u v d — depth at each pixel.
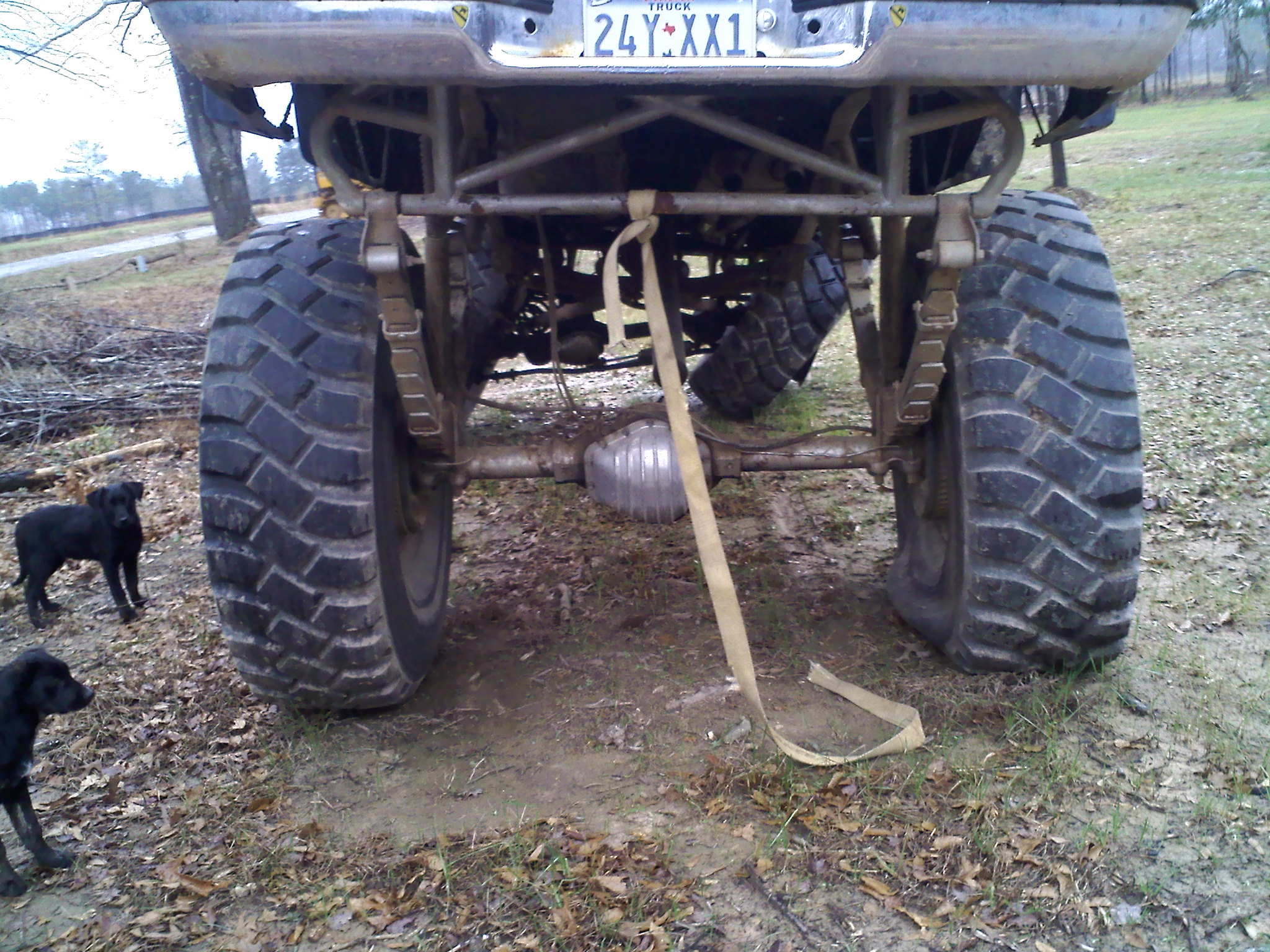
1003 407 2.84
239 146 26.25
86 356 10.38
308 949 2.32
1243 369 6.84
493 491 5.71
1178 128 28.22
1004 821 2.58
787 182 3.58
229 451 2.75
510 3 2.12
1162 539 4.44
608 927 2.29
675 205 2.50
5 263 30.06
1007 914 2.29
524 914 2.37
